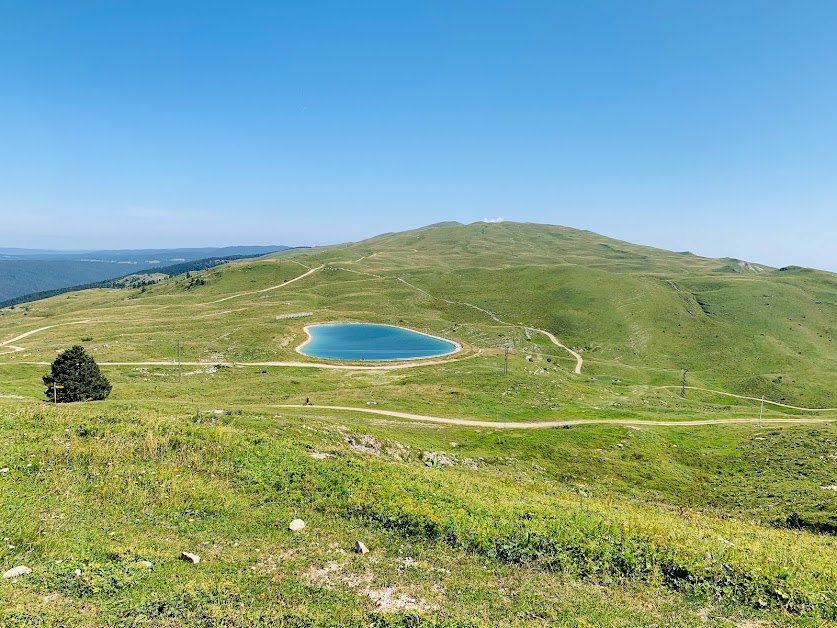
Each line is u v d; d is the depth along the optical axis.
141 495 23.81
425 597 16.86
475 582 18.19
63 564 16.53
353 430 51.97
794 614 16.91
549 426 85.56
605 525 24.05
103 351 158.38
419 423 81.31
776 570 19.52
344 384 126.94
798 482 58.41
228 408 61.53
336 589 17.03
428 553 20.39
